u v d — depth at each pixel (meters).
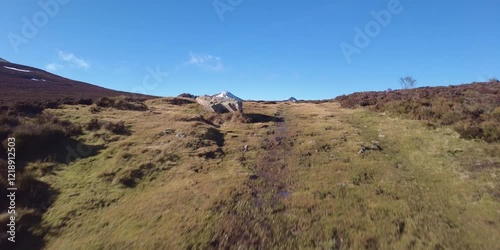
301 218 11.57
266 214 12.06
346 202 12.52
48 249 11.20
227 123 30.11
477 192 12.41
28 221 12.70
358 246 9.61
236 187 14.43
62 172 17.48
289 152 20.09
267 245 10.20
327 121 28.89
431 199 12.35
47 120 23.69
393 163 16.81
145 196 14.55
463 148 17.34
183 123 26.88
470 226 10.20
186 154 19.59
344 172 15.84
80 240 11.47
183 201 13.47
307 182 15.04
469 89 34.06
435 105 26.81
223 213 12.21
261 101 54.66
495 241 9.27
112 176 16.64
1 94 34.97
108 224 12.43
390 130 23.11
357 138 21.91
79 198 14.65
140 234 11.38
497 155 15.73
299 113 35.41
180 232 11.15
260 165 17.92
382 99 35.81
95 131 23.72
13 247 11.28
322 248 9.78
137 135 23.44
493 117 21.11
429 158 16.81
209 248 10.26
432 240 9.53
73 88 59.22
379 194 13.12
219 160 18.94
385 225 10.55
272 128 27.33
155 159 18.59
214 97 38.38
